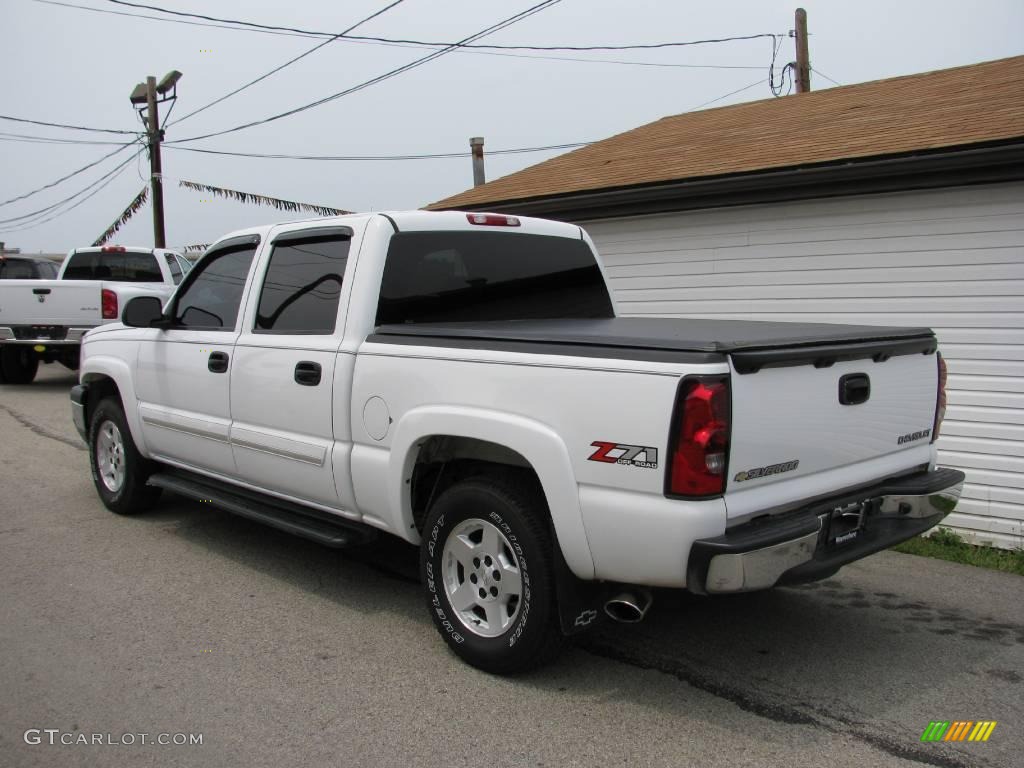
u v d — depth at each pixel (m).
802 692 3.72
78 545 5.66
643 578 3.27
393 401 4.04
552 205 8.40
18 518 6.30
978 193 6.20
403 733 3.32
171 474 5.88
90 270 14.24
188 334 5.35
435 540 3.98
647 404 3.15
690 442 3.06
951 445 6.41
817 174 6.66
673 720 3.44
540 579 3.57
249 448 4.87
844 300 6.90
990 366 6.24
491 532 3.78
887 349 3.81
